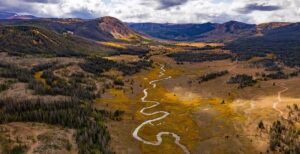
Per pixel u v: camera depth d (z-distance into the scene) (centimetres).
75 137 15012
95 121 17588
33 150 13288
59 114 17025
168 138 17112
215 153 15288
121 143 15788
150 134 17562
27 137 14312
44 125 16050
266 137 16100
